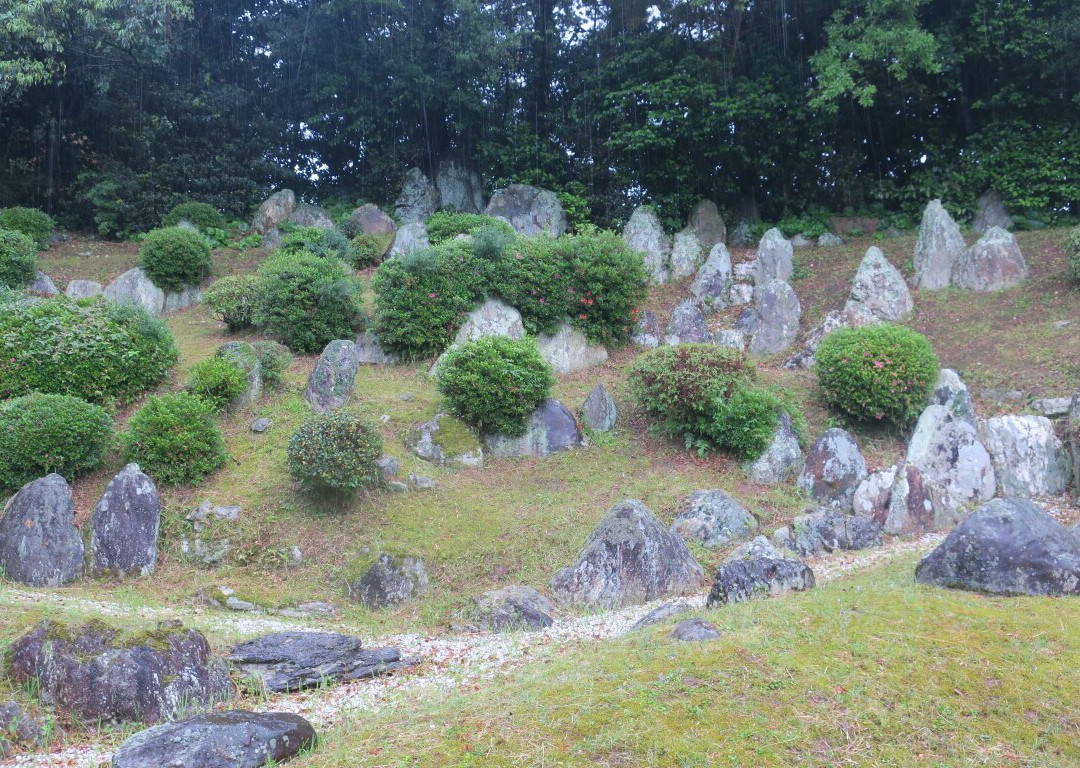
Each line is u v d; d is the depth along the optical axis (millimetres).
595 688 4586
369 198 25688
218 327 17078
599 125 24500
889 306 16406
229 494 10367
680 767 3801
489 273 15453
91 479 10398
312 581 9305
